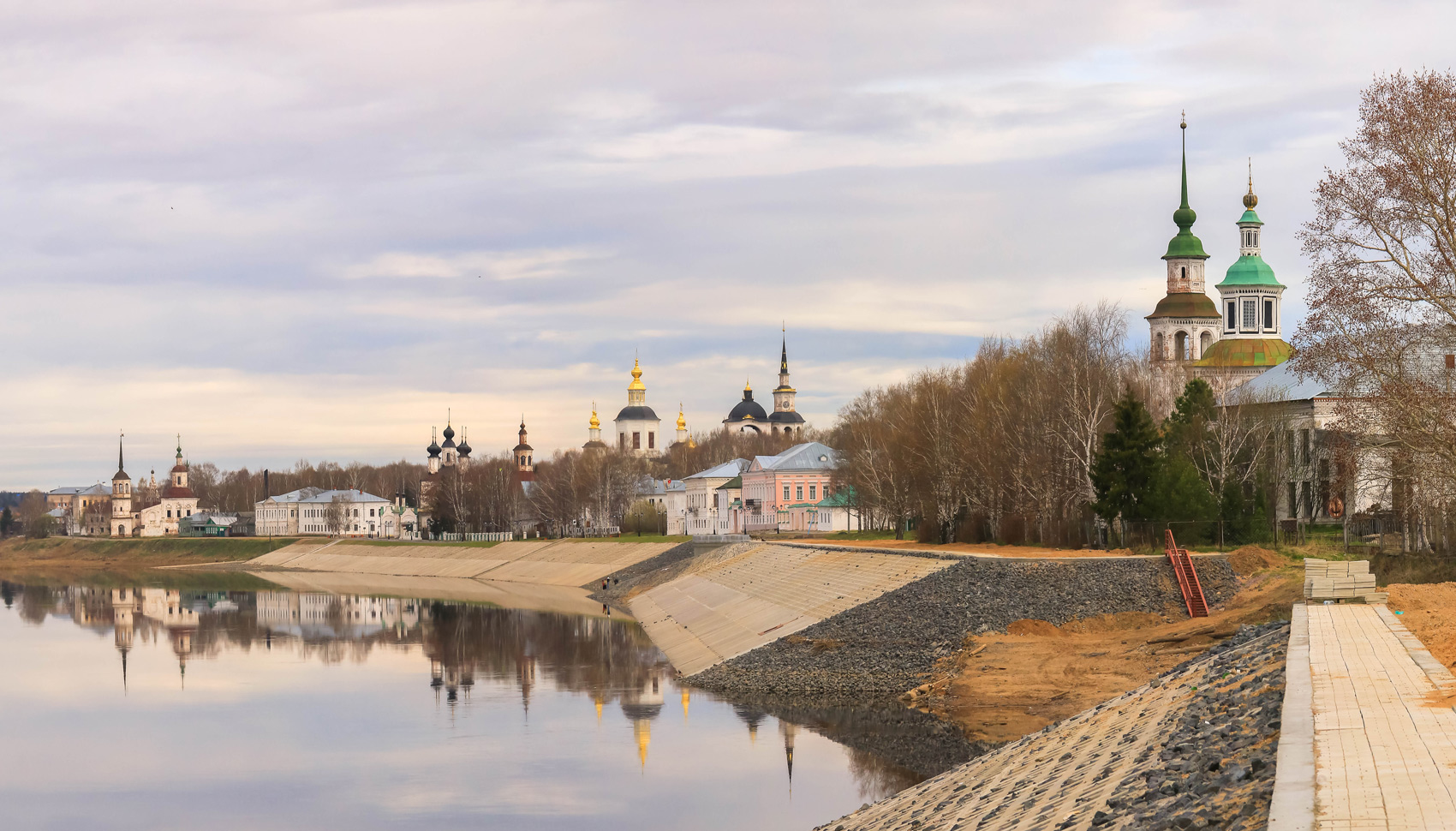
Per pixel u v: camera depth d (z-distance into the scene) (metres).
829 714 68.25
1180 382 132.25
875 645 78.06
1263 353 160.62
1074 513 104.44
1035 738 44.94
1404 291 63.53
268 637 129.00
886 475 147.38
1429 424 62.84
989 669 67.88
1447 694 26.89
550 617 141.88
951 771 46.28
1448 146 62.44
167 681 98.00
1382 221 63.72
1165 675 48.94
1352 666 31.73
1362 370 64.19
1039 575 78.81
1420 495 67.06
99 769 66.12
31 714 83.12
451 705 81.38
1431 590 52.78
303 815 56.03
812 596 97.19
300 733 74.12
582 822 52.44
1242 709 30.58
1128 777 27.80
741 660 85.31
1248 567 76.69
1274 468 100.56
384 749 68.56
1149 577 76.94
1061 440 105.50
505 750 66.56
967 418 121.06
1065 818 26.86
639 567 183.38
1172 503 89.38
